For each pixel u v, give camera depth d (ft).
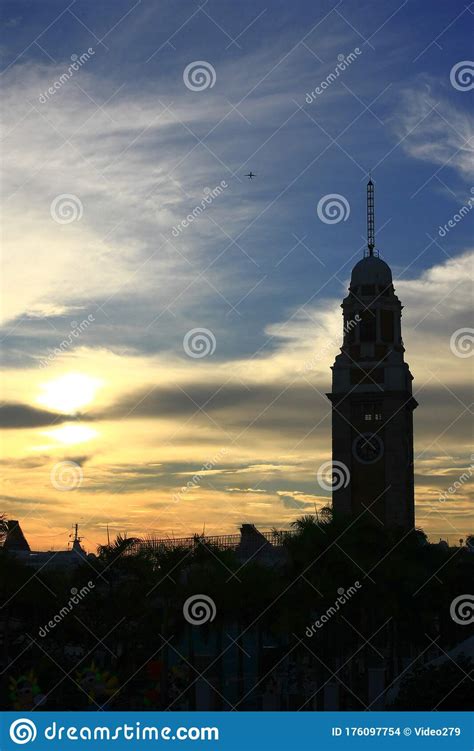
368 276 574.97
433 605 364.58
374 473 552.00
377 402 558.97
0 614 348.59
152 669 329.31
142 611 318.65
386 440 552.82
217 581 310.86
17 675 332.80
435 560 371.97
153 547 323.78
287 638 325.62
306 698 298.97
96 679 302.25
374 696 282.36
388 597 300.61
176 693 315.78
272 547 398.83
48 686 323.16
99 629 341.62
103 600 330.95
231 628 424.46
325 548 284.20
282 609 288.51
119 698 303.27
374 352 564.30
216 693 295.28
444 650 387.96
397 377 555.69
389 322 570.87
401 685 208.64
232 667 406.82
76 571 340.80
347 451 556.92
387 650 400.47
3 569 321.73
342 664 295.48
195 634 441.68
